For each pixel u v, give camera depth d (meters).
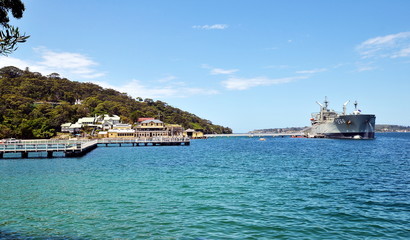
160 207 18.34
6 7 15.38
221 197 20.80
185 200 20.02
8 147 51.84
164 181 27.45
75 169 36.59
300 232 13.84
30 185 25.84
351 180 27.06
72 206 18.80
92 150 75.81
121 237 13.59
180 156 57.12
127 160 48.47
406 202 18.95
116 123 163.25
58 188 24.41
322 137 164.50
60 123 146.88
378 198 20.08
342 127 139.12
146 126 149.75
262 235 13.53
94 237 13.64
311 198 20.23
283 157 52.91
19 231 14.52
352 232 13.77
